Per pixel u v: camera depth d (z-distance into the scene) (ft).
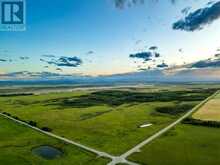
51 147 308.19
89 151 286.46
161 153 271.69
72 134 368.27
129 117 489.26
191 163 243.60
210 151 275.18
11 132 383.04
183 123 416.46
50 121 466.70
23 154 281.74
